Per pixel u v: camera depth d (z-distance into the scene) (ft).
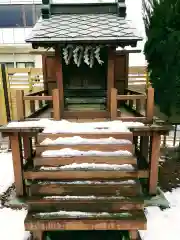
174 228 13.89
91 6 19.21
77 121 16.47
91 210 12.00
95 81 18.48
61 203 11.96
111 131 14.21
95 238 13.43
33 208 12.09
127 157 13.15
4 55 40.68
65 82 18.43
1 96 29.25
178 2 19.53
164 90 21.06
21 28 41.47
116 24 17.03
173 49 19.33
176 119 22.20
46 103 23.88
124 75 23.06
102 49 17.39
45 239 12.86
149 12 22.79
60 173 12.82
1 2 41.06
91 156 13.24
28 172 16.06
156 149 15.74
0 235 13.47
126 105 22.85
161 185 18.88
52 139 13.98
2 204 16.51
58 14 19.12
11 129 14.57
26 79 33.81
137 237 12.95
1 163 24.07
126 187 12.27
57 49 16.05
